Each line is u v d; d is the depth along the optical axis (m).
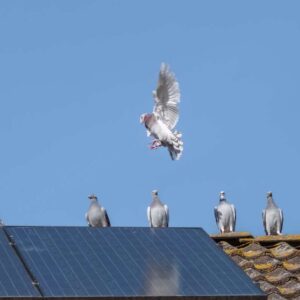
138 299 14.80
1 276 15.06
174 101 18.67
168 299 14.91
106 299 14.70
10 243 16.14
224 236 21.72
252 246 21.12
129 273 15.62
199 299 15.07
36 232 16.62
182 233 17.28
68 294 14.71
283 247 20.94
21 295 14.50
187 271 15.92
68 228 16.94
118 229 17.16
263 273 19.86
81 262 15.80
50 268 15.48
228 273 16.00
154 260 16.19
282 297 18.61
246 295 15.30
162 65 18.59
